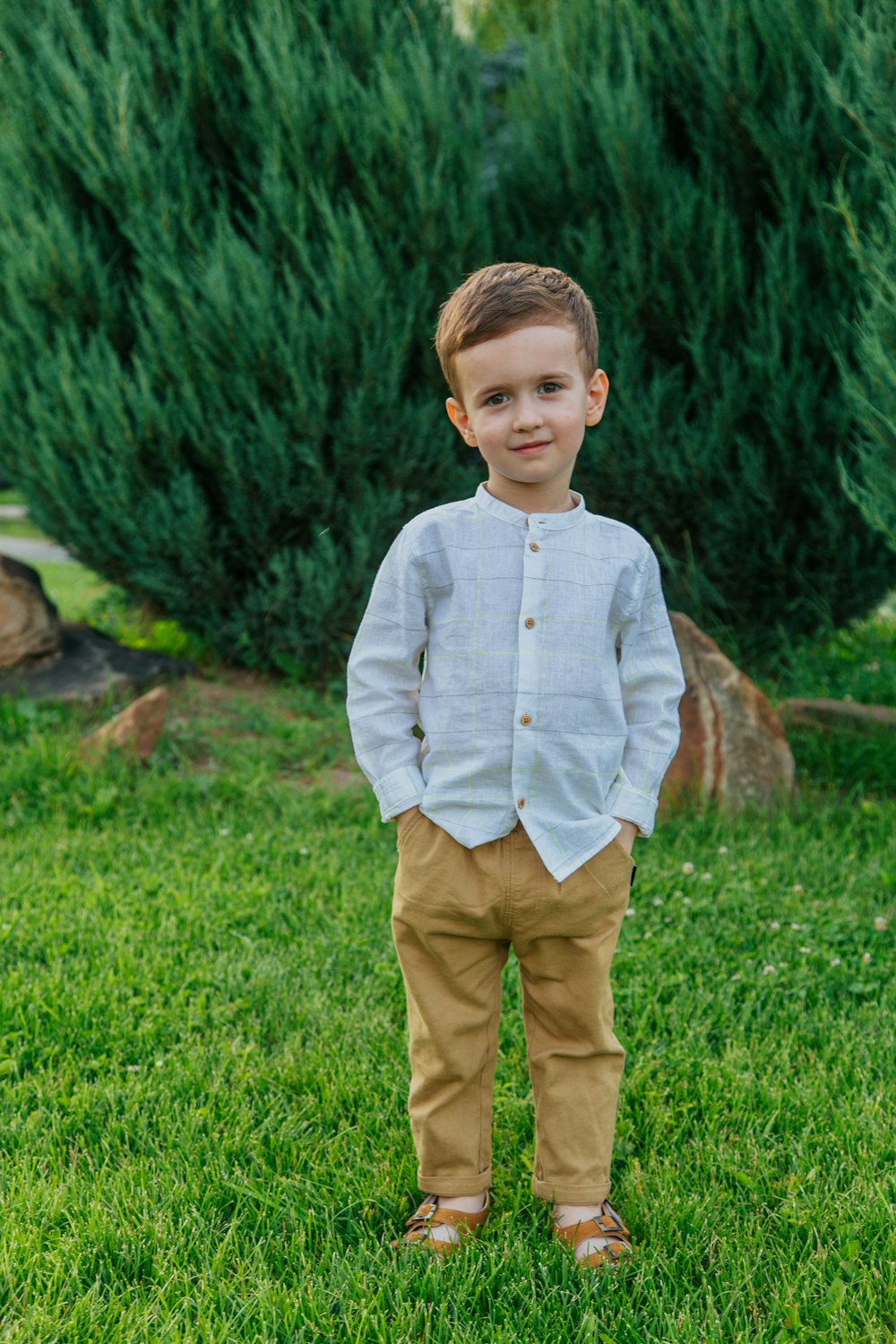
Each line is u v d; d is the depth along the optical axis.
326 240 5.16
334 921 3.32
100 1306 1.83
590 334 1.90
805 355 5.02
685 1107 2.41
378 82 5.17
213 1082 2.48
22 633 5.27
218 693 5.50
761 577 5.54
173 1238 2.00
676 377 5.28
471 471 5.63
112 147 5.00
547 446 1.83
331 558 5.34
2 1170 2.19
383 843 4.03
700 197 5.09
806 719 4.82
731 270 5.08
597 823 1.94
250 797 4.41
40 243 5.04
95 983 2.89
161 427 5.07
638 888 3.56
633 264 5.12
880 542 5.31
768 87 4.90
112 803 4.27
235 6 5.20
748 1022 2.80
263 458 5.11
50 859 3.81
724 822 4.16
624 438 5.29
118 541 5.43
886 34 3.88
